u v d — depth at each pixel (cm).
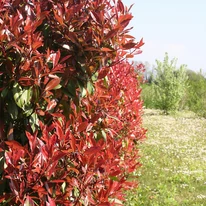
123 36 273
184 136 1648
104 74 284
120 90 478
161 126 1953
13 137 246
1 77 230
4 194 220
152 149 1259
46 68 229
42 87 238
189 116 2562
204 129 1920
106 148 306
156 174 908
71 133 254
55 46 264
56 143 240
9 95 229
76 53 258
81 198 244
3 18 227
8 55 228
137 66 1490
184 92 2811
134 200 673
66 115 262
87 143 282
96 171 254
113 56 268
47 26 259
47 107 243
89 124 275
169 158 1134
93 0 272
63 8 252
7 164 203
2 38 210
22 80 223
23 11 244
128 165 488
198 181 887
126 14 267
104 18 270
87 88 268
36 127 244
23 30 234
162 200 709
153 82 2795
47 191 225
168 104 2641
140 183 808
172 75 2673
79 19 255
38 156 210
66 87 258
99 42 256
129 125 509
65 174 230
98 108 306
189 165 1060
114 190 273
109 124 331
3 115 232
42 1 256
